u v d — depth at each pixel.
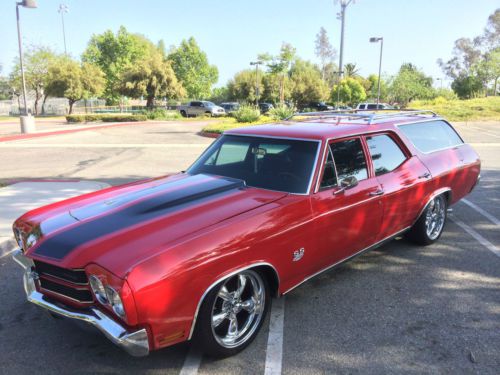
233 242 2.96
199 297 2.79
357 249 4.22
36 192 8.28
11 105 57.31
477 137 19.88
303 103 68.62
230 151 4.35
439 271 4.67
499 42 72.75
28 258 3.04
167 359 3.15
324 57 96.75
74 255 2.75
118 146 16.97
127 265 2.58
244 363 3.10
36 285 3.07
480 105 39.75
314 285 4.35
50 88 51.69
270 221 3.22
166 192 3.61
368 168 4.25
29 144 17.64
